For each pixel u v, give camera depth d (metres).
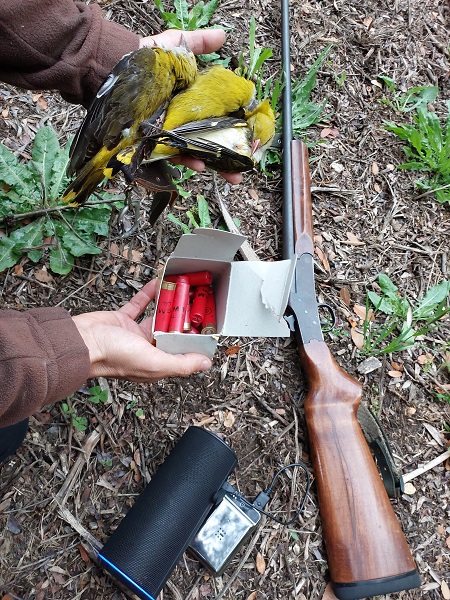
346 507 0.70
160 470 0.68
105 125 0.59
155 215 0.72
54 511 0.69
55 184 0.83
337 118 1.11
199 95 0.68
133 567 0.60
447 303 0.98
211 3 1.07
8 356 0.44
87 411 0.75
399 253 1.01
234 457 0.70
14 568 0.65
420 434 0.87
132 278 0.85
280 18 1.15
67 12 0.62
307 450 0.80
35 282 0.81
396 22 1.25
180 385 0.80
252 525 0.69
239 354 0.85
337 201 1.03
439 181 1.08
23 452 0.71
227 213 0.93
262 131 0.74
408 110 1.15
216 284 0.71
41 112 0.93
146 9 1.07
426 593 0.76
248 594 0.70
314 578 0.73
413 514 0.80
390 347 0.88
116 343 0.55
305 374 0.84
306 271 0.84
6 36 0.59
